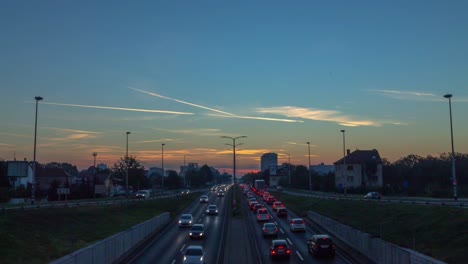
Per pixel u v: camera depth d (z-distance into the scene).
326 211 75.06
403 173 136.38
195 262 32.12
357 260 36.34
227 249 42.53
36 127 60.16
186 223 61.72
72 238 41.50
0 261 28.53
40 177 124.50
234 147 92.88
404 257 27.20
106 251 32.81
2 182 90.81
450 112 64.25
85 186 109.00
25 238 35.97
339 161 139.50
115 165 129.12
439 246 36.06
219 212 86.81
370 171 134.38
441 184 118.81
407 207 54.97
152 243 46.53
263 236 53.09
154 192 144.12
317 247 38.19
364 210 63.78
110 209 66.25
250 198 109.06
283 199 116.94
